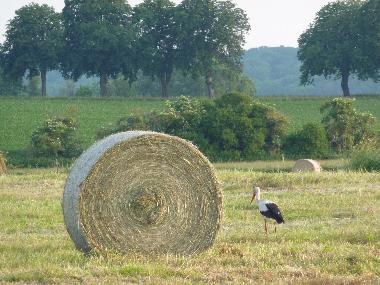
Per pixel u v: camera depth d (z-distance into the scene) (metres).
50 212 50.34
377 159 85.56
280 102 197.50
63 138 130.50
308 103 196.88
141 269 31.52
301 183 64.31
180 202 36.72
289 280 29.95
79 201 35.47
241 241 39.72
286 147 129.75
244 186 63.47
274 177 64.88
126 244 35.94
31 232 43.84
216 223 37.09
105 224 35.75
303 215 48.19
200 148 127.75
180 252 36.53
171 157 36.75
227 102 132.75
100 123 169.38
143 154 36.25
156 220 36.28
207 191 37.09
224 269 32.03
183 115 131.38
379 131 131.62
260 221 46.28
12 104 197.00
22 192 61.56
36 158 125.38
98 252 35.53
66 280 30.30
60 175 76.50
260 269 32.03
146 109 187.25
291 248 36.34
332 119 132.50
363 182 64.69
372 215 47.72
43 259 34.78
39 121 173.62
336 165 100.62
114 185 35.94
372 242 38.91
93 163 35.69
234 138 127.94
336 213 48.50
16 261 34.41
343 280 29.97
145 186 36.28
